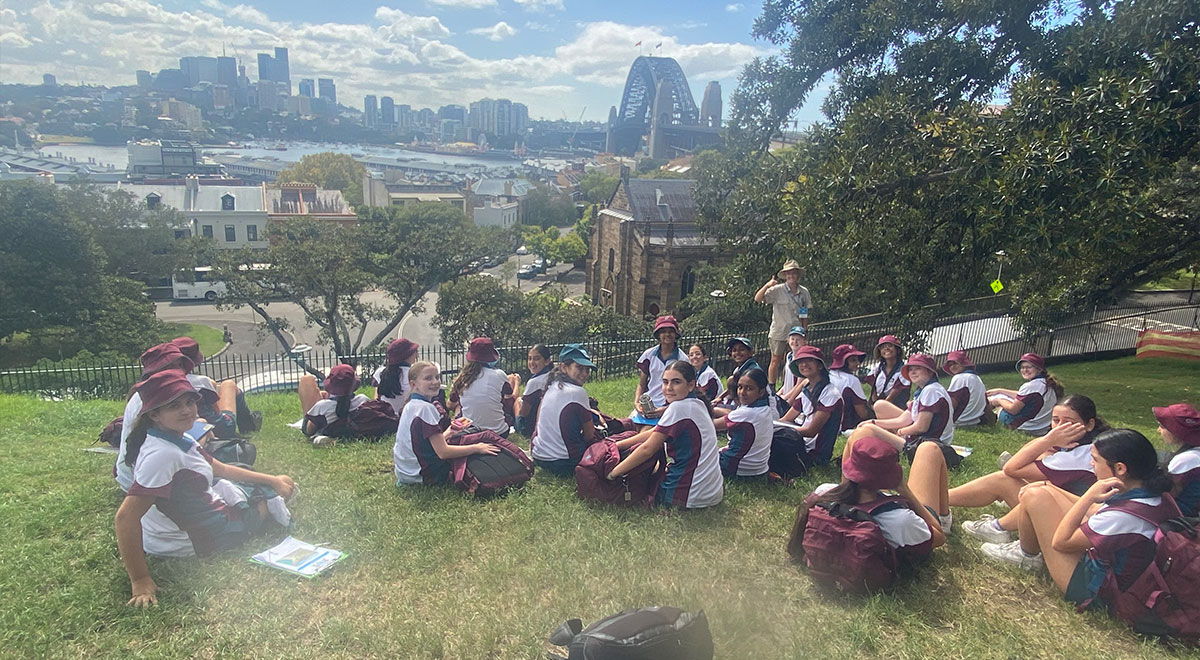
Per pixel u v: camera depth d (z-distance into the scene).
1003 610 4.27
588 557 4.86
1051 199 11.54
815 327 19.50
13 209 39.88
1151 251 17.83
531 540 5.14
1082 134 11.34
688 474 5.55
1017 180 11.66
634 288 59.22
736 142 23.23
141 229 60.78
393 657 3.70
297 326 60.00
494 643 3.82
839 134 16.77
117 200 60.00
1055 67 14.05
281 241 43.28
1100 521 4.03
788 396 8.51
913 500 4.51
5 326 39.72
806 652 3.76
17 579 4.39
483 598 4.29
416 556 4.80
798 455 6.63
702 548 5.01
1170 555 3.84
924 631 4.00
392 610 4.12
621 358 18.56
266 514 5.09
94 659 3.66
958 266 17.11
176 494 4.46
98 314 42.34
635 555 4.86
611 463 5.77
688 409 5.54
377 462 7.02
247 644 3.80
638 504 5.71
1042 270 17.19
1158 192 14.34
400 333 59.72
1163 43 11.72
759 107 22.48
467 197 117.50
